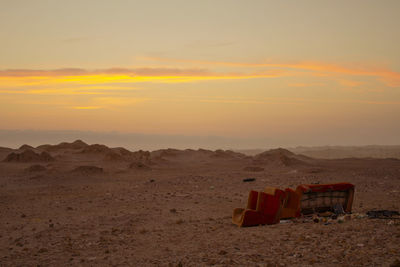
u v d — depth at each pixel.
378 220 12.39
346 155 140.25
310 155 144.62
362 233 10.45
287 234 11.42
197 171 49.72
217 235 12.43
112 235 13.51
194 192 27.34
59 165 54.94
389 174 36.84
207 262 9.05
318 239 10.25
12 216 19.08
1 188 32.53
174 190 29.05
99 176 42.84
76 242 12.55
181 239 12.30
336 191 15.08
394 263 7.31
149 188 30.97
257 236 11.56
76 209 20.78
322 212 15.02
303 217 14.52
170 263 9.28
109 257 10.51
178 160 74.69
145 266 9.34
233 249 10.20
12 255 11.12
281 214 14.29
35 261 10.40
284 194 14.14
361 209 16.92
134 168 51.91
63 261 10.30
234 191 27.52
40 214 19.47
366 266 7.65
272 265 8.26
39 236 13.77
